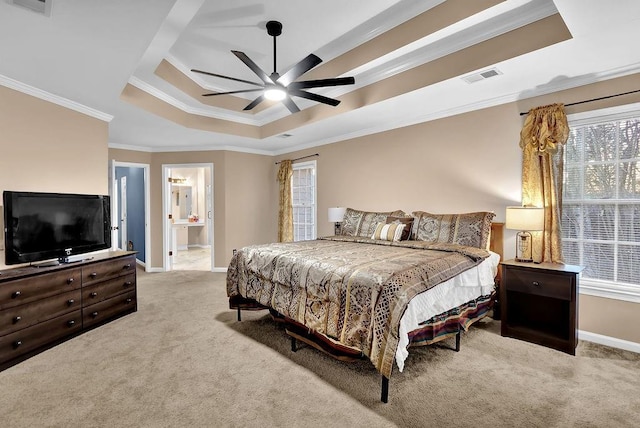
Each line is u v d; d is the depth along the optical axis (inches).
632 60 102.0
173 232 315.9
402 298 76.4
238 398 79.1
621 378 87.8
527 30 97.8
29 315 101.2
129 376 89.4
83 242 129.6
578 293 109.3
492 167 137.6
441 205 155.1
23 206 107.9
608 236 113.3
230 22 114.1
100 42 90.0
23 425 69.2
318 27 117.6
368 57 126.1
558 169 117.3
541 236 119.4
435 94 131.3
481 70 109.0
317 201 221.8
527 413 72.9
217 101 186.9
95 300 125.3
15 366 95.3
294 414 72.9
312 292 97.0
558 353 102.7
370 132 185.9
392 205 175.9
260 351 105.4
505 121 133.4
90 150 146.4
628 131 109.1
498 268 129.1
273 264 115.3
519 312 126.3
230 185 241.1
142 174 246.1
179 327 126.8
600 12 76.9
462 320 104.6
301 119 183.2
